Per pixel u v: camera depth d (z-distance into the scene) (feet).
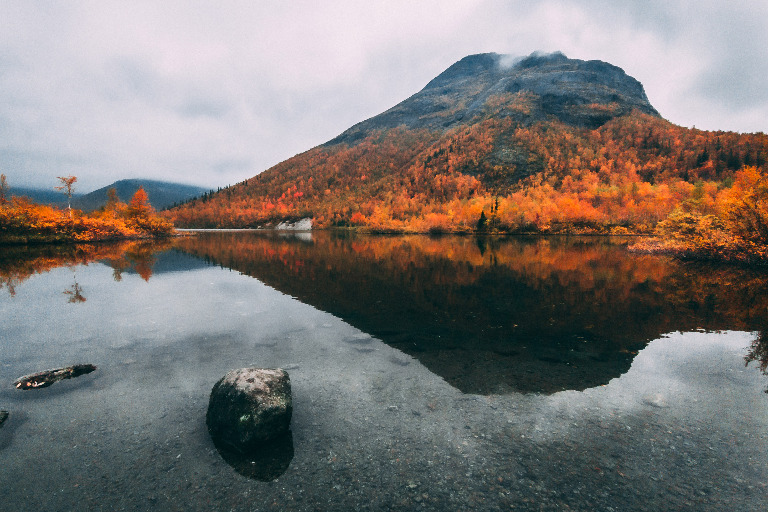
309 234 274.16
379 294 43.57
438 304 38.29
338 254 98.02
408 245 138.72
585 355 23.48
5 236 113.29
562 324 30.63
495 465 12.59
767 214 58.65
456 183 477.77
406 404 16.90
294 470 12.37
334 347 24.97
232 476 12.10
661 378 19.81
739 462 12.68
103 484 11.66
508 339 26.81
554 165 480.23
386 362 22.24
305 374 20.33
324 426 14.99
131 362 21.99
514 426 15.06
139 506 10.77
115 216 190.90
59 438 14.11
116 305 37.17
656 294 42.16
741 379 19.56
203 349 24.39
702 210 139.13
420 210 410.31
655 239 111.45
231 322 31.09
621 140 534.78
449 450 13.42
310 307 36.83
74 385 18.74
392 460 12.87
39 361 22.00
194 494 11.28
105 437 14.23
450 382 19.38
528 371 20.90
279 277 56.80
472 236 219.61
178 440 14.10
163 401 17.19
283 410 14.17
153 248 113.29
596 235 216.54
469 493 11.27
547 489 11.44
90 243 130.82
